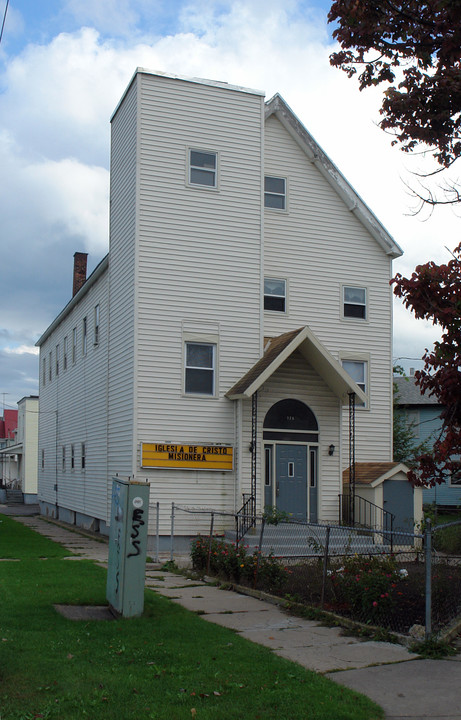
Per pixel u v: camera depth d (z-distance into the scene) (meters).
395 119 10.86
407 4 10.12
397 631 9.23
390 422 23.11
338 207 23.33
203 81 20.84
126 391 19.94
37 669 7.16
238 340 20.41
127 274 20.38
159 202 19.95
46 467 36.69
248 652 8.10
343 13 10.34
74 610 10.20
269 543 17.95
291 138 22.98
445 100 10.52
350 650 8.46
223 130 20.97
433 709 6.47
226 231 20.66
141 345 19.34
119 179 21.78
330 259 22.94
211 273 20.31
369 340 23.19
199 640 8.58
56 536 23.66
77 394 28.59
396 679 7.34
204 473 19.44
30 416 52.31
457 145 10.89
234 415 20.03
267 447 19.98
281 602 11.26
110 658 7.65
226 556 13.51
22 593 11.21
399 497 20.27
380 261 23.73
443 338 9.16
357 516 20.48
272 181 22.58
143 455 18.91
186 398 19.58
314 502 20.28
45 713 6.04
